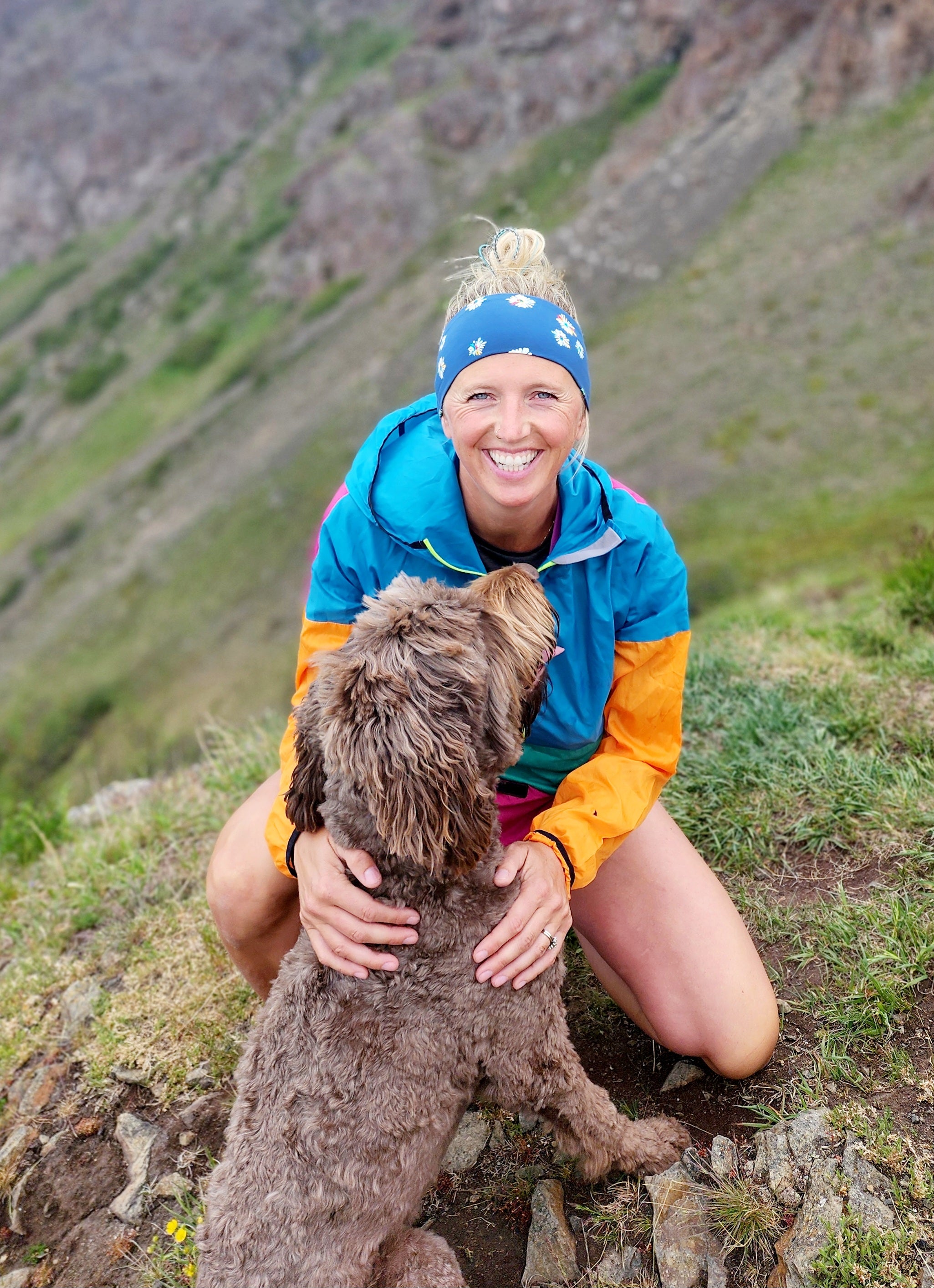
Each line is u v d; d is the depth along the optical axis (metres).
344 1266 2.21
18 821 5.57
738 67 101.00
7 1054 3.68
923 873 3.26
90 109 160.00
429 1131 2.34
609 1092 2.99
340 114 142.25
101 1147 3.21
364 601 2.50
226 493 90.75
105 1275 2.86
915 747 3.84
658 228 90.88
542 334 2.41
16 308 145.00
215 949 3.71
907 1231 2.29
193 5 162.62
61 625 83.31
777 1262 2.36
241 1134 2.30
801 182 86.31
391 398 90.56
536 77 118.69
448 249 108.69
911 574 5.43
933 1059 2.66
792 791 3.73
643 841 2.89
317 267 120.31
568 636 2.66
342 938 2.33
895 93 88.00
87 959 3.96
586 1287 2.47
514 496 2.48
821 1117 2.57
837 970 3.01
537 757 2.88
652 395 70.88
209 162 153.75
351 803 2.33
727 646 5.26
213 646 71.25
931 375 61.59
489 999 2.39
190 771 5.64
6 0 186.12
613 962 2.92
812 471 57.59
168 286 135.00
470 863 2.18
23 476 114.00
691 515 58.09
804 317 72.06
